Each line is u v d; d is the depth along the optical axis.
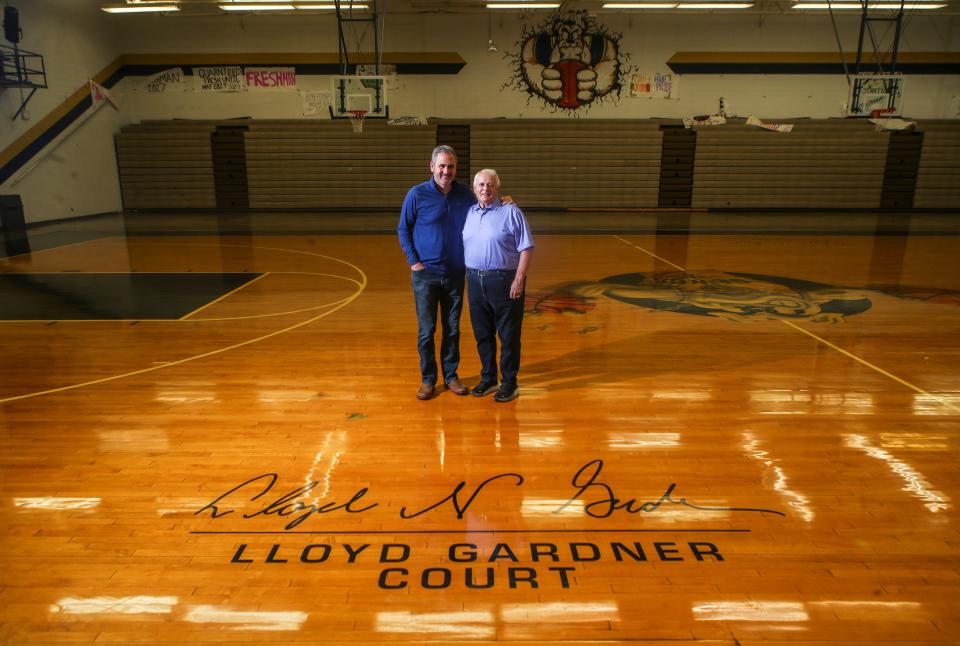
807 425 3.38
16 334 5.14
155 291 6.78
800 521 2.45
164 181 15.96
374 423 3.38
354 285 7.12
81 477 2.79
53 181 13.27
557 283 7.23
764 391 3.88
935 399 3.76
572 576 2.11
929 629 1.87
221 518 2.46
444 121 16.00
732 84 16.02
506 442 3.15
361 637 1.84
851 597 2.01
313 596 2.01
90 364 4.38
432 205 3.43
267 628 1.87
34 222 12.76
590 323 5.52
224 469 2.87
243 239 11.01
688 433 3.27
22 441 3.16
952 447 3.12
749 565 2.17
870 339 5.03
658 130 16.03
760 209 16.59
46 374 4.18
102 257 9.02
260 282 7.28
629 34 15.71
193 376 4.14
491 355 3.74
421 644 1.81
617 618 1.92
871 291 6.81
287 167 16.09
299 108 15.99
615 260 8.78
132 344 4.87
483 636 1.84
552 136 16.02
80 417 3.46
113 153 15.49
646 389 3.91
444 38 15.66
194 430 3.29
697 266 8.30
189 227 12.77
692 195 16.53
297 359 4.51
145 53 15.55
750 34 15.69
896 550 2.26
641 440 3.18
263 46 15.63
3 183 11.94
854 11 14.66
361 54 15.71
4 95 11.83
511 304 3.48
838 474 2.83
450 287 3.60
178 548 2.27
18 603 1.98
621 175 16.33
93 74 14.40
